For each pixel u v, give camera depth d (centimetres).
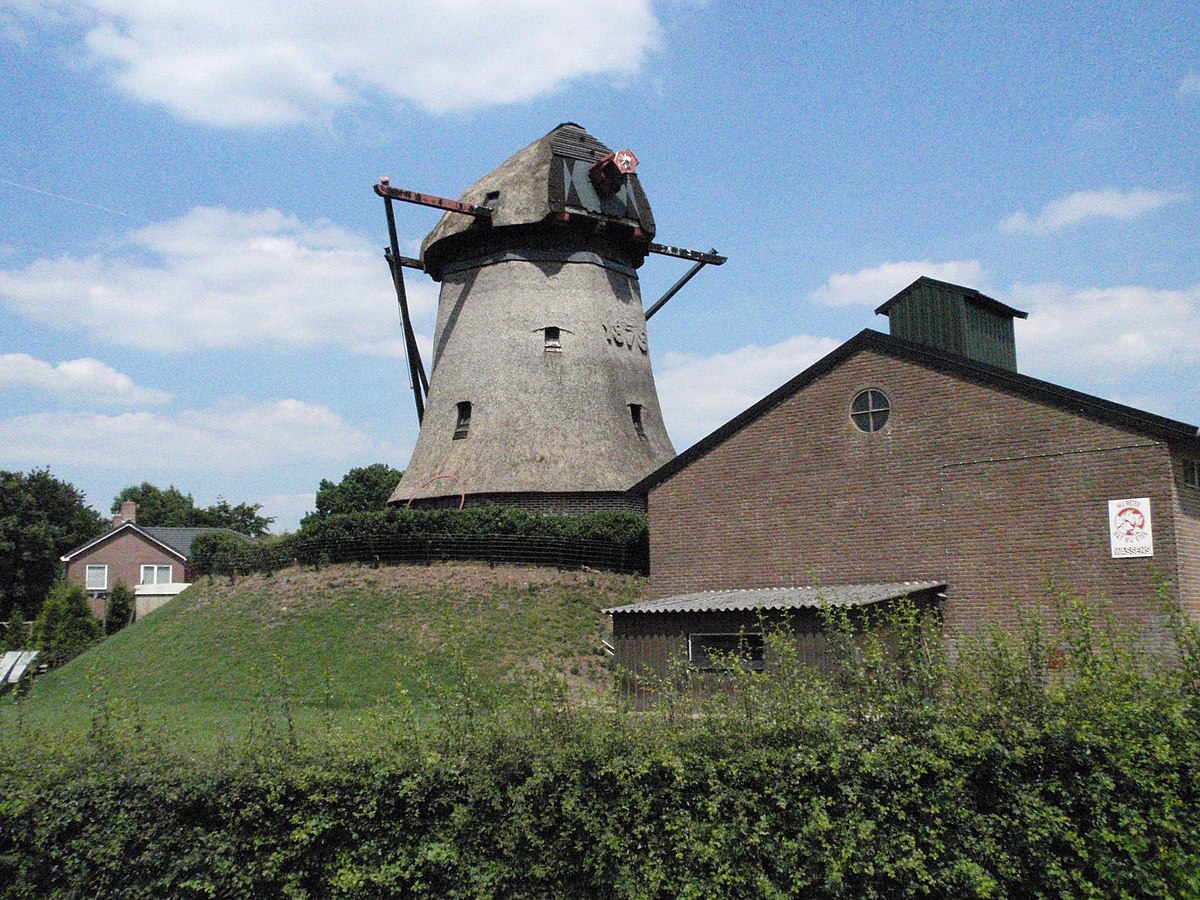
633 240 3709
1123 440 2028
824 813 861
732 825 891
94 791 1038
